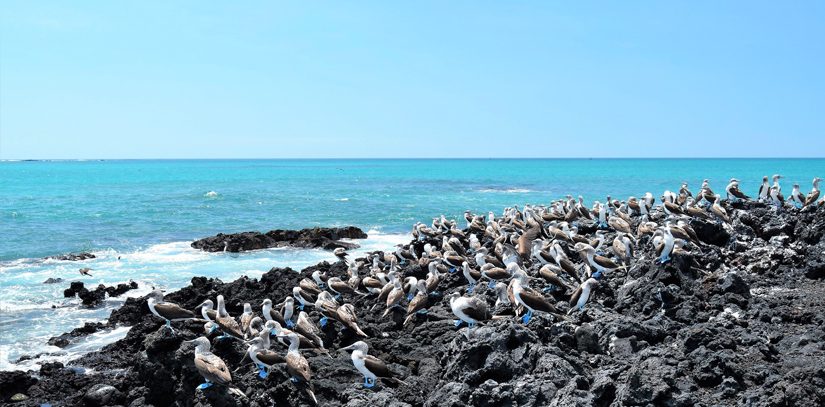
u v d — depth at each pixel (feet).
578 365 45.73
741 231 82.69
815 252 69.72
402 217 201.36
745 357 46.06
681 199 106.83
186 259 128.06
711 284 60.59
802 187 304.50
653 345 50.01
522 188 355.15
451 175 563.89
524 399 41.78
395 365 53.83
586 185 383.24
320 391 48.47
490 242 103.04
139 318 79.61
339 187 368.48
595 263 64.85
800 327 51.62
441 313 65.16
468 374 45.98
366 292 79.77
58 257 127.34
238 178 499.10
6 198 266.77
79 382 57.52
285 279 89.25
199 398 45.78
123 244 146.82
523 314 53.52
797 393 39.01
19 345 71.51
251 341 51.42
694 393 41.42
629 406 39.99
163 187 361.30
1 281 104.88
